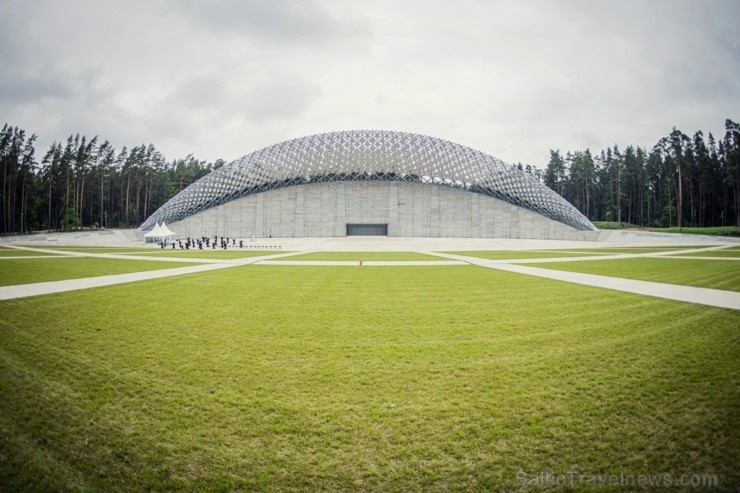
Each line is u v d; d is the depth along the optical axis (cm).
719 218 8612
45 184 8281
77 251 3591
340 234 7088
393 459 425
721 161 8200
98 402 543
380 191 7119
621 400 540
